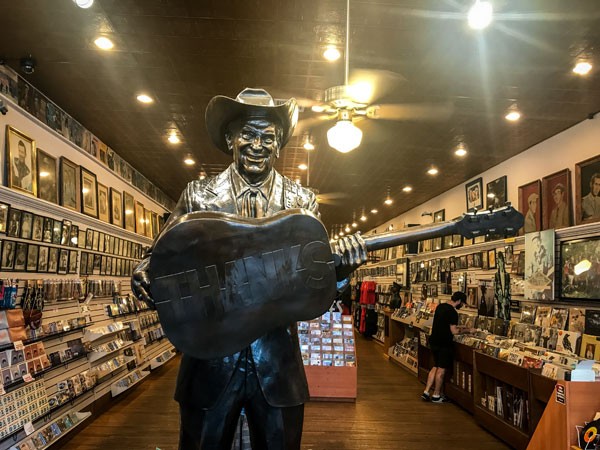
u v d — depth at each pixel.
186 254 1.20
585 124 4.73
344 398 5.89
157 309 1.20
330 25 3.14
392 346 9.16
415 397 6.13
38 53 3.58
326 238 1.27
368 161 6.59
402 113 3.69
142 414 5.13
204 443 1.44
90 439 4.32
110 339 5.80
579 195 4.70
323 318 6.20
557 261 4.68
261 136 1.56
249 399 1.49
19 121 3.90
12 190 3.61
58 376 4.32
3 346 3.34
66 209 4.58
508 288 5.67
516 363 4.16
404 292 10.66
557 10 2.84
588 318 4.04
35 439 3.62
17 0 2.90
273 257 1.24
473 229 1.44
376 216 12.27
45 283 4.10
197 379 1.46
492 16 2.93
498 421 4.41
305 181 7.96
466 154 6.09
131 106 4.66
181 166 7.18
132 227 7.14
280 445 1.46
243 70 3.85
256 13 3.03
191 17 3.09
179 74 3.93
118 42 3.42
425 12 2.95
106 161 6.00
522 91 4.06
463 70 3.71
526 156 5.84
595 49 3.33
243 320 1.23
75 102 4.55
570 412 2.78
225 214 1.25
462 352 5.54
